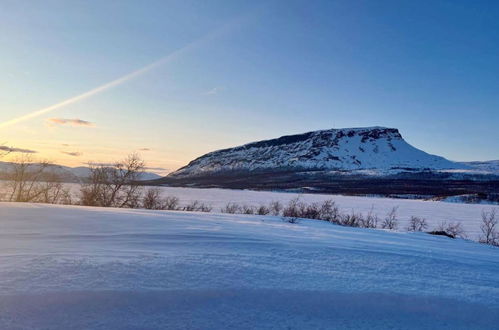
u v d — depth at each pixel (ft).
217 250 18.40
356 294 12.20
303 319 10.57
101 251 16.87
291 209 85.71
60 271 12.75
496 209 178.91
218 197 221.87
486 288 13.93
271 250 19.16
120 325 9.52
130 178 84.74
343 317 10.89
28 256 15.07
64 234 22.71
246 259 16.19
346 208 165.68
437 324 10.85
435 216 136.15
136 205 85.66
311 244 22.27
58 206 41.83
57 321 9.50
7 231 23.31
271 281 12.93
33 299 10.36
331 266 15.98
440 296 12.53
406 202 230.89
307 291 12.17
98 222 29.25
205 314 10.39
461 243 36.47
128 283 11.78
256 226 33.76
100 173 84.02
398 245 26.27
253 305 11.11
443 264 18.40
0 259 14.42
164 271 13.25
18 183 79.41
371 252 20.52
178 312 10.37
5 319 9.41
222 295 11.48
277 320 10.39
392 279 14.32
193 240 21.63
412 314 11.35
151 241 20.84
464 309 11.72
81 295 10.71
